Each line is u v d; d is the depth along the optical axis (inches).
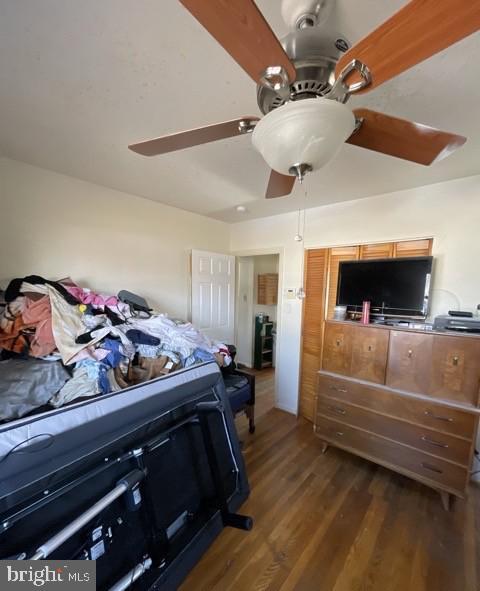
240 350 194.5
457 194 83.0
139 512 40.0
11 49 39.7
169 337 89.0
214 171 82.6
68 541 32.0
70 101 51.6
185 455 50.3
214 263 141.0
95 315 80.4
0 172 76.1
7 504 27.8
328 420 90.9
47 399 59.3
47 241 86.3
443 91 46.2
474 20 20.9
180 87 47.5
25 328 69.7
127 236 107.5
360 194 98.7
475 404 67.4
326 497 72.7
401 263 87.0
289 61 26.4
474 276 80.6
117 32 37.0
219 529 47.9
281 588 50.4
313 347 117.5
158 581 36.8
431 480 71.2
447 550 58.1
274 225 133.8
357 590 50.2
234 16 20.9
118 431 39.3
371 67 26.2
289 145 30.7
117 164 79.3
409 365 76.8
